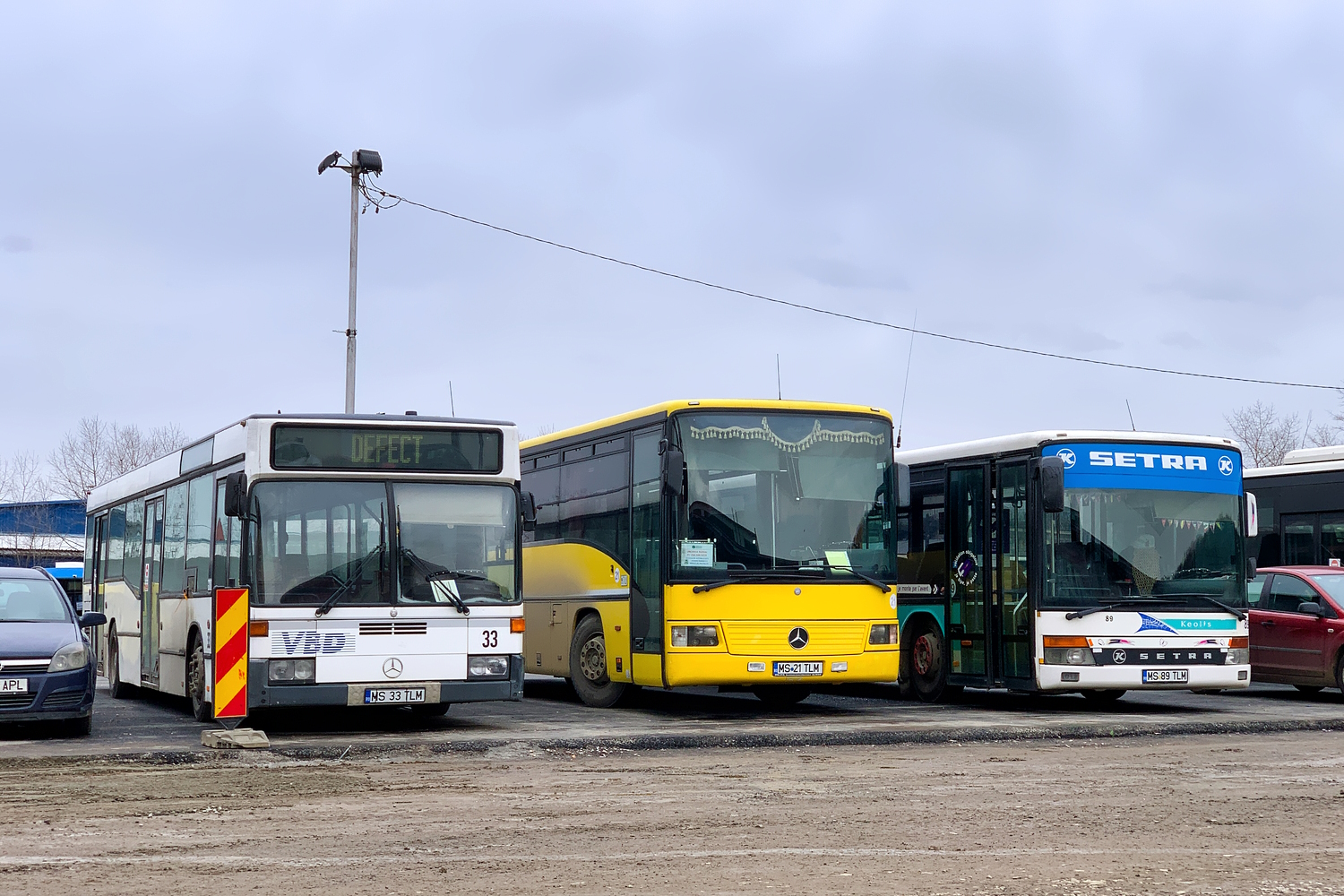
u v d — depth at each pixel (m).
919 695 21.11
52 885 7.59
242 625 14.82
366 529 15.43
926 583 20.92
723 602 16.97
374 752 13.98
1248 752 14.46
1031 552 18.31
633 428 18.44
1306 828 9.51
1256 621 22.19
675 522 17.03
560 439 21.03
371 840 9.04
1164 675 18.11
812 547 17.44
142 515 20.77
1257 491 25.58
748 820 9.86
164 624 18.77
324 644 15.06
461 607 15.55
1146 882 7.67
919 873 7.92
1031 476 18.42
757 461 17.45
